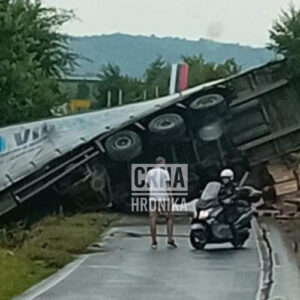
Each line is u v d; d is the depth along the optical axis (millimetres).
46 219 34094
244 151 40344
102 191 37844
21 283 16391
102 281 16891
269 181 41188
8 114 41812
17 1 44406
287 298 14875
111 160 38031
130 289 15797
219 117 39625
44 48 49125
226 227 23031
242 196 23672
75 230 27500
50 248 22297
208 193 23453
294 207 39219
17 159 37219
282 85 40500
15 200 36875
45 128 37812
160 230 29406
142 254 22000
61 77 50906
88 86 75250
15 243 24719
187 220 33750
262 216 36438
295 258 21078
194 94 39281
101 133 38312
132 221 33875
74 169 37719
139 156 38250
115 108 39031
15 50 42625
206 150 39156
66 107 50062
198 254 21938
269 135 40719
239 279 17250
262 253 22203
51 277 17516
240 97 40219
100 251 22750
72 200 37719
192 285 16359
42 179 37312
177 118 38969
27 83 42406
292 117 40844
